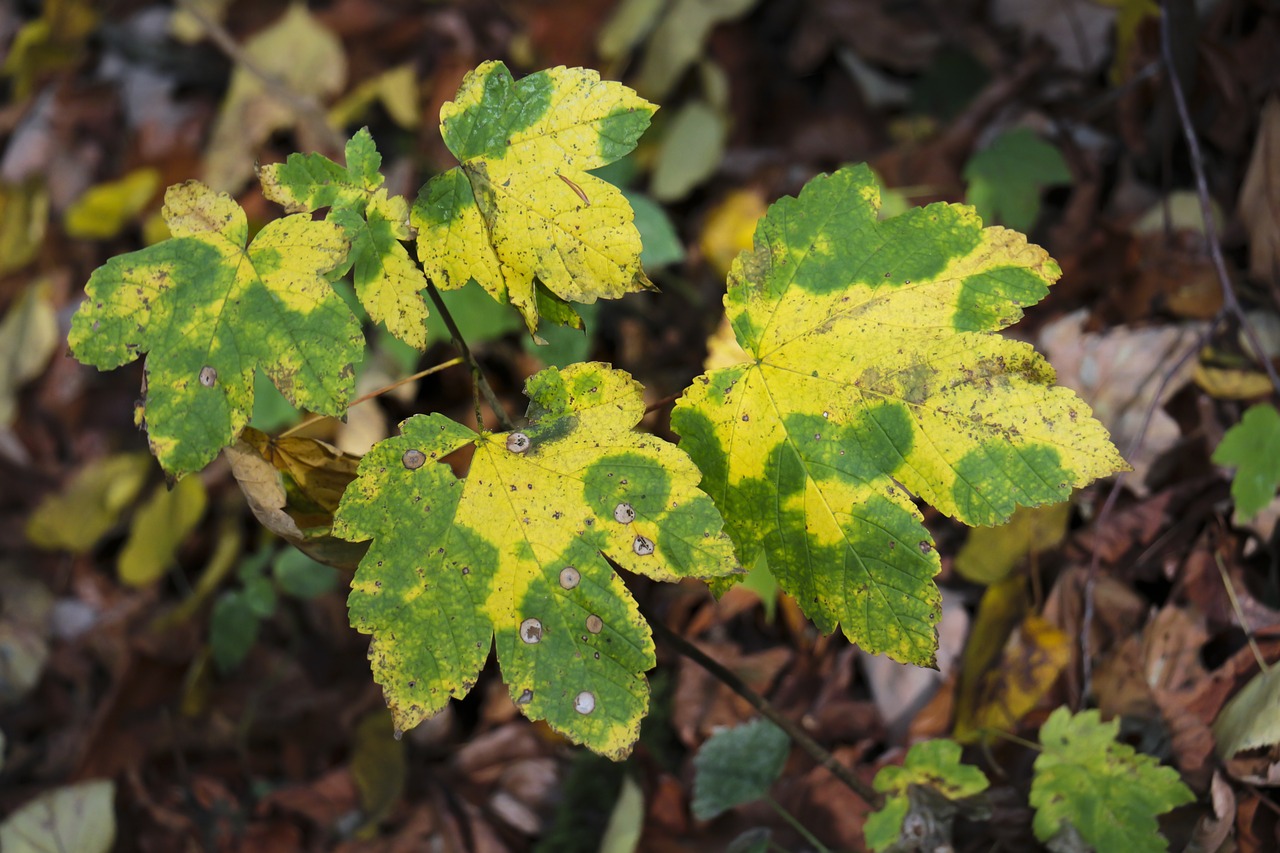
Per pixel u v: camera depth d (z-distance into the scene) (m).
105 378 1.52
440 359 1.27
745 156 1.41
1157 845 0.86
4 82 1.82
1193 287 1.03
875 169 1.32
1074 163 1.20
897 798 0.88
